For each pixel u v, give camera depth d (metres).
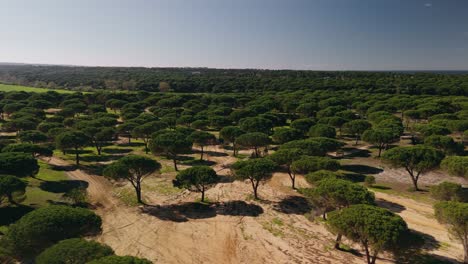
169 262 26.14
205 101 115.94
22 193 32.50
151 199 39.09
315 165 38.44
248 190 42.12
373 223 21.72
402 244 21.05
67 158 55.81
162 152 50.94
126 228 31.73
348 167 51.66
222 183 44.88
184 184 36.88
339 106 88.00
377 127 63.28
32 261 23.83
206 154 61.16
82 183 44.06
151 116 78.88
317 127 62.16
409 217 33.41
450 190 33.53
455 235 25.05
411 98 99.25
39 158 54.22
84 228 23.16
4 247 21.03
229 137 59.69
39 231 21.23
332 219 24.28
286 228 31.66
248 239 29.66
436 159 39.25
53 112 101.88
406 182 44.28
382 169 50.22
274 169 38.03
